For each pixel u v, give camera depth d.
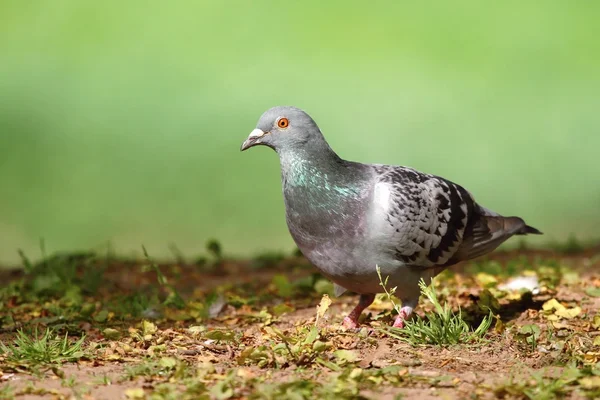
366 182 6.62
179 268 10.28
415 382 5.50
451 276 8.67
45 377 5.65
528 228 7.41
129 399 5.23
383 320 7.10
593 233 16.45
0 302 7.96
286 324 7.24
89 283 8.88
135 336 6.63
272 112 6.69
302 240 6.72
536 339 6.43
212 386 5.43
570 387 5.38
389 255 6.59
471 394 5.27
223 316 7.69
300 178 6.60
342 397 5.12
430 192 6.79
